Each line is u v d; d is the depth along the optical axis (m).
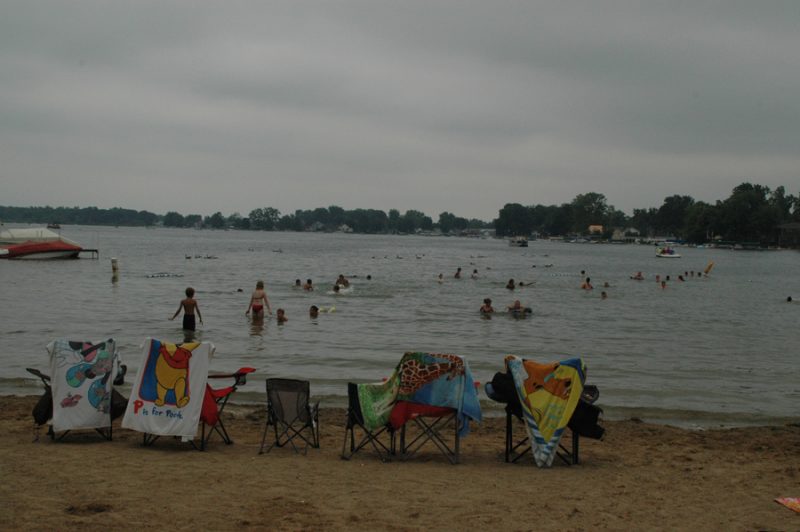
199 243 129.25
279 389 9.30
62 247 61.72
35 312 25.66
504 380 9.29
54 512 6.75
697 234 175.88
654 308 32.50
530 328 24.38
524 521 6.92
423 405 8.90
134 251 87.75
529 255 105.00
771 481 8.58
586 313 29.59
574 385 9.03
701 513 7.31
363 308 29.44
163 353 9.20
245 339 20.50
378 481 8.17
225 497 7.40
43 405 9.55
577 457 9.30
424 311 28.75
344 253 95.25
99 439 9.76
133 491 7.50
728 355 19.66
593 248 163.75
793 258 116.19
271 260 71.88
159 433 9.04
